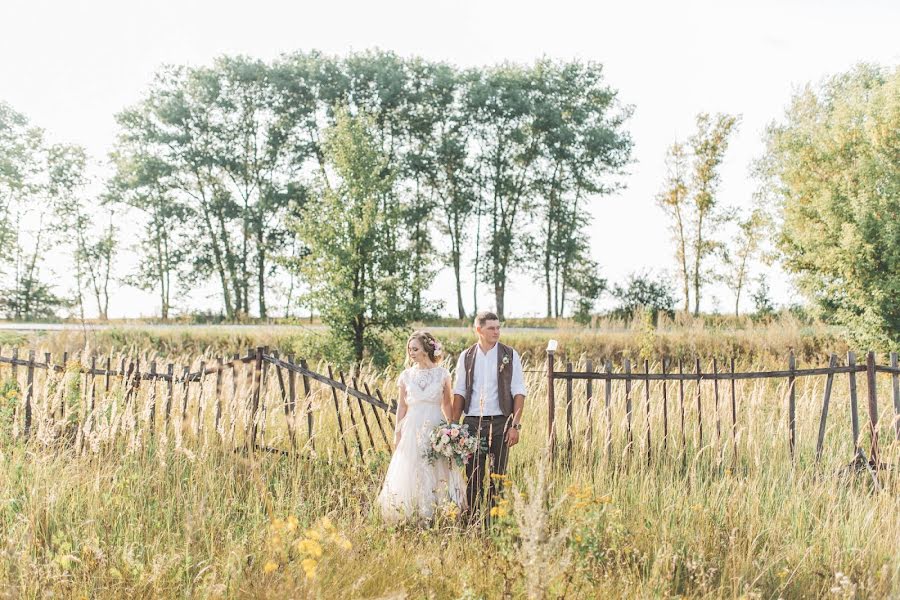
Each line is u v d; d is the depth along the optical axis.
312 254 13.76
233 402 5.71
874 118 18.03
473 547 4.26
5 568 3.68
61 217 37.88
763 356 15.55
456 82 36.31
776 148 21.88
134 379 5.93
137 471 5.12
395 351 13.66
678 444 6.28
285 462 5.54
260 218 33.59
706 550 4.35
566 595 3.46
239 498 5.00
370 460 5.67
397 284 13.48
